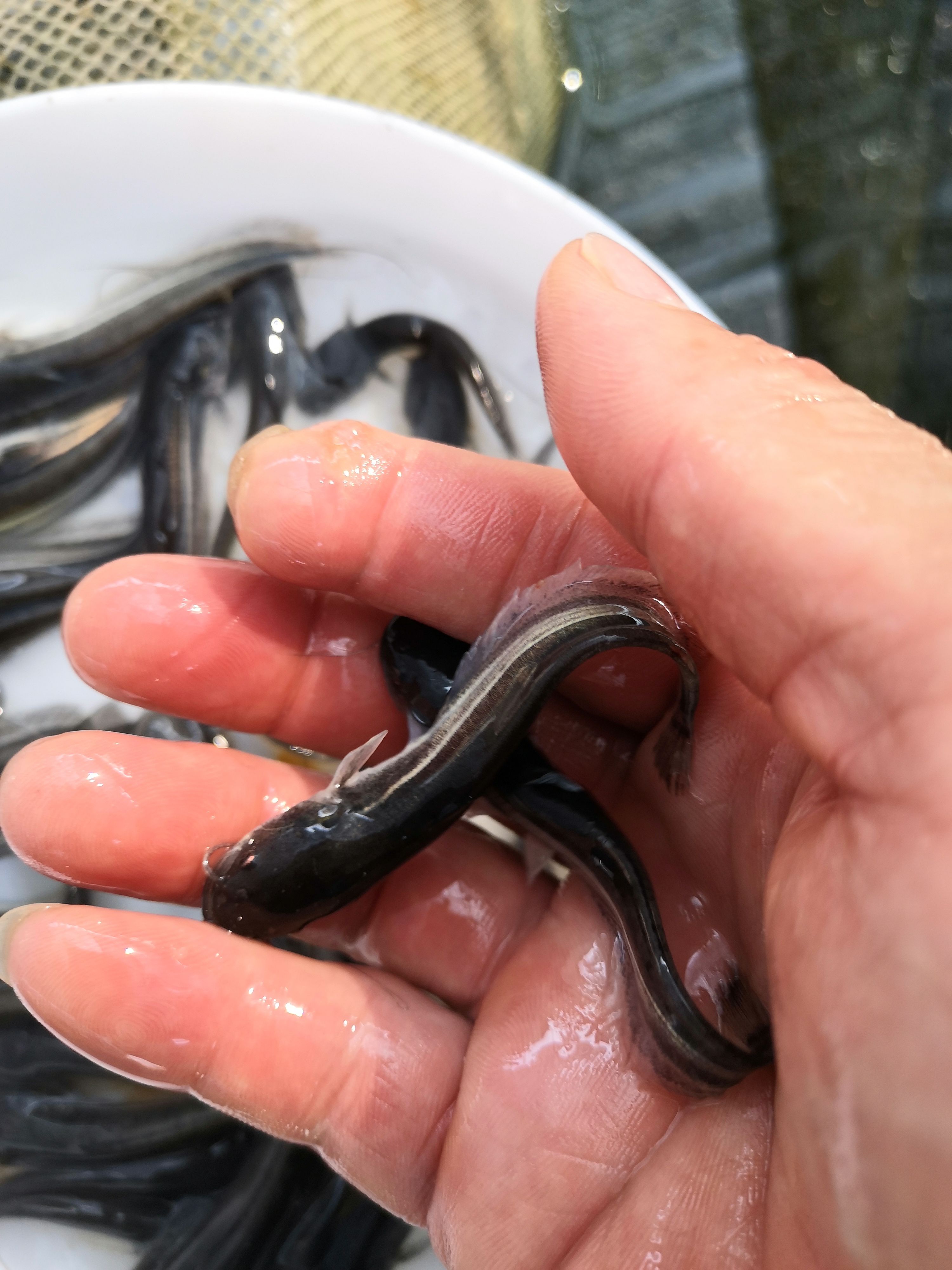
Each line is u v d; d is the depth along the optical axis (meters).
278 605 0.11
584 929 0.11
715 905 0.10
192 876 0.10
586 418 0.08
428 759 0.10
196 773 0.11
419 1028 0.10
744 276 0.18
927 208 0.18
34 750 0.10
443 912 0.11
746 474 0.07
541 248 0.13
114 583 0.10
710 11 0.18
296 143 0.12
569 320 0.08
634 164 0.18
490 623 0.11
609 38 0.18
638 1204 0.09
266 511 0.10
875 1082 0.07
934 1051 0.06
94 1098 0.12
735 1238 0.09
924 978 0.06
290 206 0.13
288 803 0.11
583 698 0.11
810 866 0.07
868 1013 0.07
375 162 0.12
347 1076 0.10
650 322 0.08
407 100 0.14
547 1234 0.09
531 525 0.10
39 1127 0.12
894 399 0.18
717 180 0.18
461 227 0.13
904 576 0.07
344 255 0.13
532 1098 0.10
